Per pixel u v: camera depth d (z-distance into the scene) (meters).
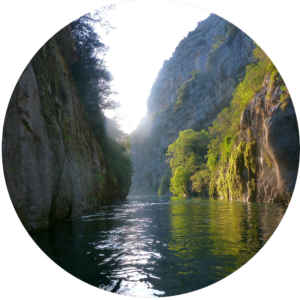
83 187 14.12
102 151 26.03
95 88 23.28
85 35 18.58
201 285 3.62
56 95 10.78
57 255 4.92
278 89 15.81
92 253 5.00
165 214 11.91
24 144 6.64
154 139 105.06
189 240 5.99
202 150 51.09
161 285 3.63
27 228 6.64
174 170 54.91
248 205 15.73
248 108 21.34
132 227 7.98
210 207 15.65
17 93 6.63
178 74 100.44
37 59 8.84
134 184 118.56
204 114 66.62
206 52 87.06
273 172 16.08
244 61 48.66
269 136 14.81
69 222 9.22
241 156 21.75
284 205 13.84
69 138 11.59
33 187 6.92
